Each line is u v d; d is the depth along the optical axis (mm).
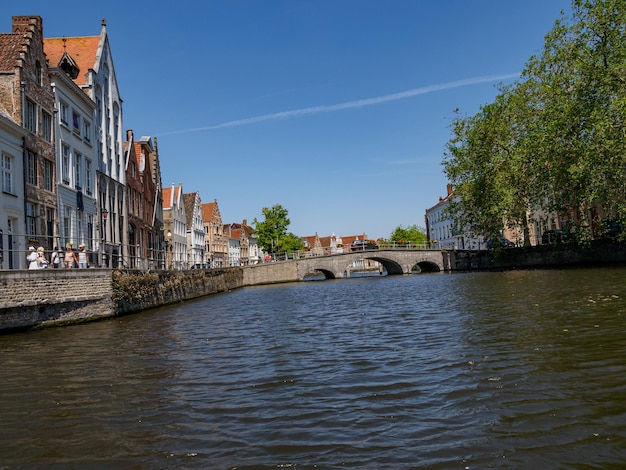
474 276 39438
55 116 24594
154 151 46062
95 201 29766
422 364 8781
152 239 44406
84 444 5742
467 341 10602
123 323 18312
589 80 30859
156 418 6551
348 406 6645
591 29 30938
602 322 11672
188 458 5207
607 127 27672
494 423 5727
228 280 44562
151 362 10359
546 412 5980
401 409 6402
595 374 7438
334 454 5109
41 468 5152
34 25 22656
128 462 5191
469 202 45156
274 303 25578
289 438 5605
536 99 36938
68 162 26203
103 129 32188
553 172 32969
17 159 20719
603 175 28719
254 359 10156
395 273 66250
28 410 7137
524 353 9039
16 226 20656
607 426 5473
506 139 40000
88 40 33312
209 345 12289
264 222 70062
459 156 44188
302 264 56719
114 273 20562
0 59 21297
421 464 4789
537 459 4777
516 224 42094
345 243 142875
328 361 9555
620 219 30438
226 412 6652
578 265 41344
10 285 15898
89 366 10164
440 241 93812
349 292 31578
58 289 17578
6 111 20875
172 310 23609
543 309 14734
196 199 73250
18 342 14047
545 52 34406
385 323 14703
